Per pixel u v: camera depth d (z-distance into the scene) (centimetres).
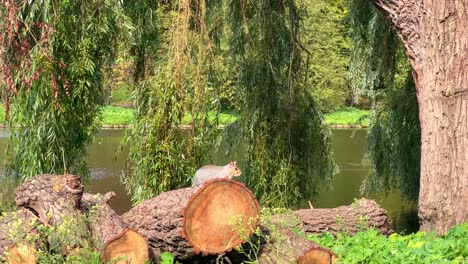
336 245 694
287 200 1120
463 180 767
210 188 585
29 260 553
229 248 588
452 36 775
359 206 819
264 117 1138
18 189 620
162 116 959
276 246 602
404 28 809
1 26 853
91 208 608
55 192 608
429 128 791
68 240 557
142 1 1012
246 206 592
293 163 1139
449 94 775
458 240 655
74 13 905
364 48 1313
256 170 1127
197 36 984
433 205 783
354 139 2756
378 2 824
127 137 988
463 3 774
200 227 585
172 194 659
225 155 1184
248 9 1147
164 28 1038
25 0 864
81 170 953
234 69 1173
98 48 915
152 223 626
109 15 912
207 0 1116
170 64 964
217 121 1015
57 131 895
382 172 1361
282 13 1175
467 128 769
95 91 925
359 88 1352
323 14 3288
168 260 605
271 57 1145
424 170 798
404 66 1348
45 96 884
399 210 1457
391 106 1320
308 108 1185
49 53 863
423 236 727
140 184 963
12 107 894
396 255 622
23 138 904
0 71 846
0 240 577
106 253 557
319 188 1222
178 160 966
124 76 1084
